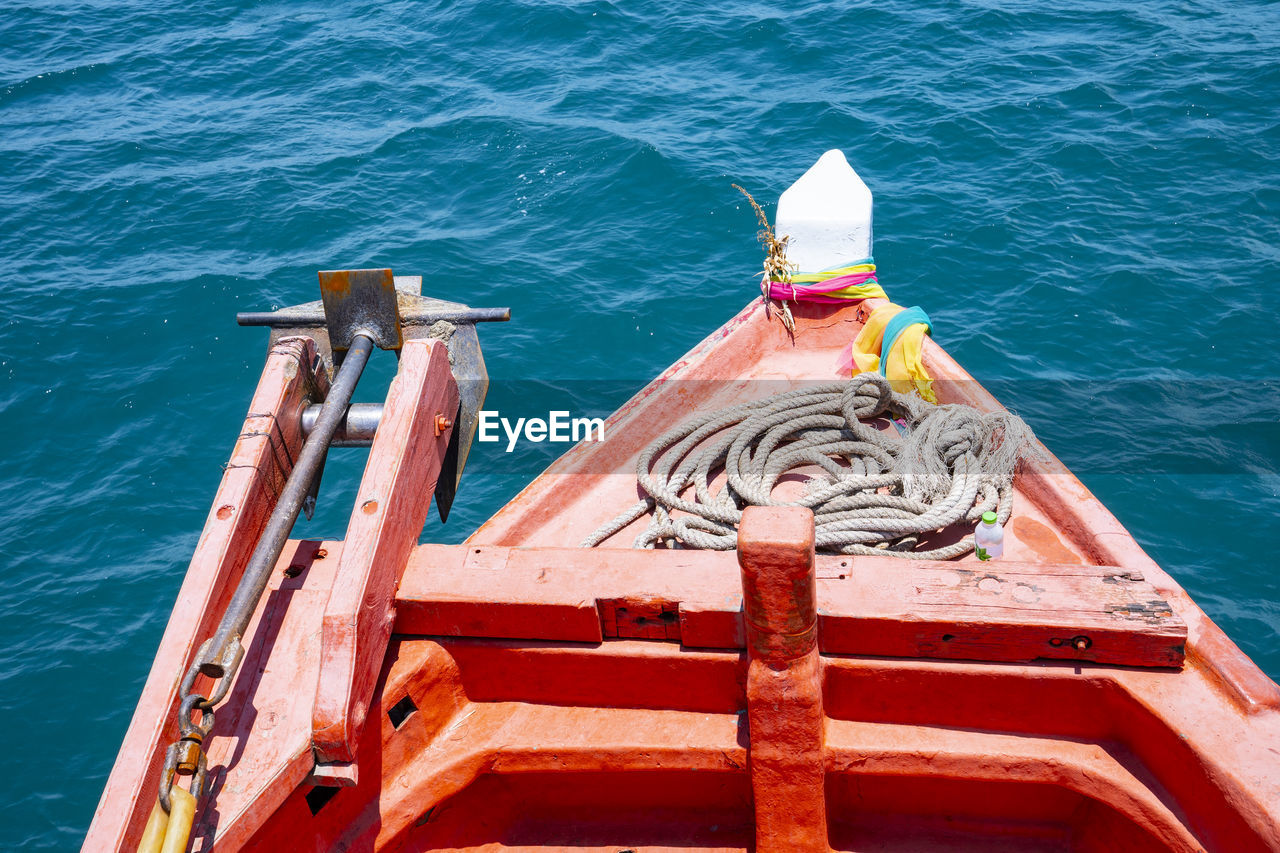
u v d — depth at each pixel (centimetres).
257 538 355
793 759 338
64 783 987
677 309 1560
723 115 2088
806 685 325
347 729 305
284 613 351
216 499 342
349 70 2448
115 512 1291
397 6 2786
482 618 359
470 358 436
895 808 385
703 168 1881
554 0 2645
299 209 1864
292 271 1708
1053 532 486
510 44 2498
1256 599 1043
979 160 1867
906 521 462
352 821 348
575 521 533
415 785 357
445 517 445
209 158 2072
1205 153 1828
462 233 1772
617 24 2530
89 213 1886
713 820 392
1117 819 354
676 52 2392
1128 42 2280
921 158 1886
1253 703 322
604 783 391
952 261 1599
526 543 518
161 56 2594
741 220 1753
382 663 347
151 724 287
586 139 1997
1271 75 2064
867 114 2044
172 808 261
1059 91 2072
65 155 2095
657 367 1458
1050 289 1524
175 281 1678
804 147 1952
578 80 2280
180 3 2922
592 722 370
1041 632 333
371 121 2181
